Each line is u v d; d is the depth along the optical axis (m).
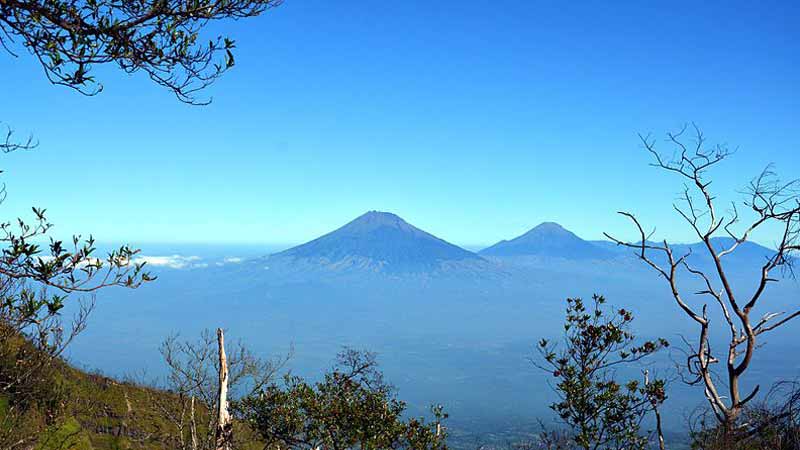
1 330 6.41
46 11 4.68
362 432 15.57
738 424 7.84
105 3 5.00
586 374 10.10
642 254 8.94
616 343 10.02
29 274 4.09
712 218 8.77
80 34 4.80
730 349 8.27
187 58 5.23
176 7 5.09
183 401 17.08
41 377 7.77
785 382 7.56
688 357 8.75
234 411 16.30
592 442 9.62
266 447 16.56
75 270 4.24
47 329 7.52
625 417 9.66
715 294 8.54
